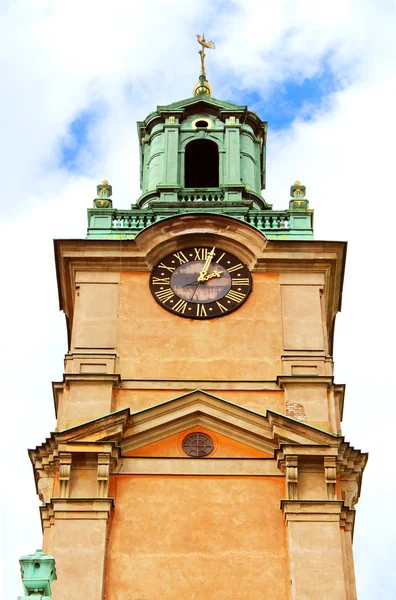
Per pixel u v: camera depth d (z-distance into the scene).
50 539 41.03
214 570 40.25
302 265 48.41
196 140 55.94
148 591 39.81
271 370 45.38
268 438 43.12
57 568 39.81
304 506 41.06
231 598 39.69
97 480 41.84
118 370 45.31
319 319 46.94
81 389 44.47
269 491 42.12
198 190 52.91
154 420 43.50
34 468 43.16
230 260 48.66
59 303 50.25
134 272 48.38
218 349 45.94
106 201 51.47
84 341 46.09
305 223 50.66
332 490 41.62
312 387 44.66
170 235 48.91
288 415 43.91
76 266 48.44
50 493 42.44
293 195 52.31
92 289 47.78
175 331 46.44
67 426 43.50
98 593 39.34
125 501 41.84
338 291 49.81
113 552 40.62
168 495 42.03
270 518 41.47
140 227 50.72
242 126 56.81
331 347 51.78
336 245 48.66
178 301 47.34
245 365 45.50
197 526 41.28
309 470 42.16
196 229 49.06
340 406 46.06
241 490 42.16
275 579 40.06
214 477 42.47
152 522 41.38
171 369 45.38
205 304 47.28
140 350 45.91
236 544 40.81
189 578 40.09
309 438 42.72
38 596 29.23
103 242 48.72
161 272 48.34
